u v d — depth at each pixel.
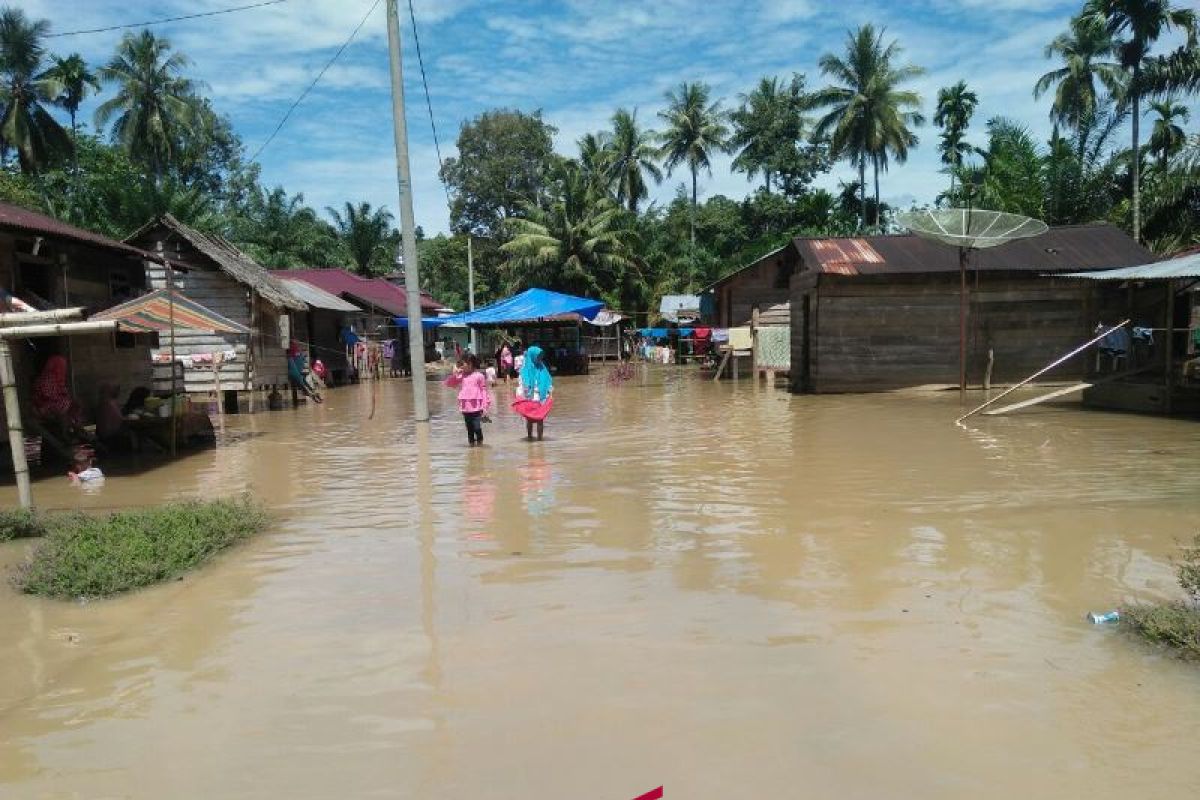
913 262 18.86
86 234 13.22
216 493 9.06
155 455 12.25
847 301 18.95
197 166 50.22
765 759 3.14
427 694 3.79
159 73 41.47
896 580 5.26
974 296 18.77
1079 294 18.62
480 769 3.13
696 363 39.53
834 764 3.10
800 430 12.96
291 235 48.47
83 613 5.03
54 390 11.42
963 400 16.39
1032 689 3.68
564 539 6.49
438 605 4.99
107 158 42.06
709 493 8.18
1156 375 16.05
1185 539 6.05
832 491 8.10
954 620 4.54
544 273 45.47
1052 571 5.37
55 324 7.70
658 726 3.42
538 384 12.66
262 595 5.27
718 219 54.22
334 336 31.81
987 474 8.79
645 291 47.78
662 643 4.30
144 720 3.63
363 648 4.35
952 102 50.12
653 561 5.81
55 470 10.95
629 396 21.02
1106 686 3.69
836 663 4.00
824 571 5.48
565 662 4.09
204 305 20.67
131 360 15.32
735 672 3.93
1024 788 2.92
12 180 36.44
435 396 23.88
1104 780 2.96
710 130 52.59
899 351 18.94
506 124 57.22
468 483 9.14
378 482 9.38
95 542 6.15
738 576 5.43
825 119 45.16
